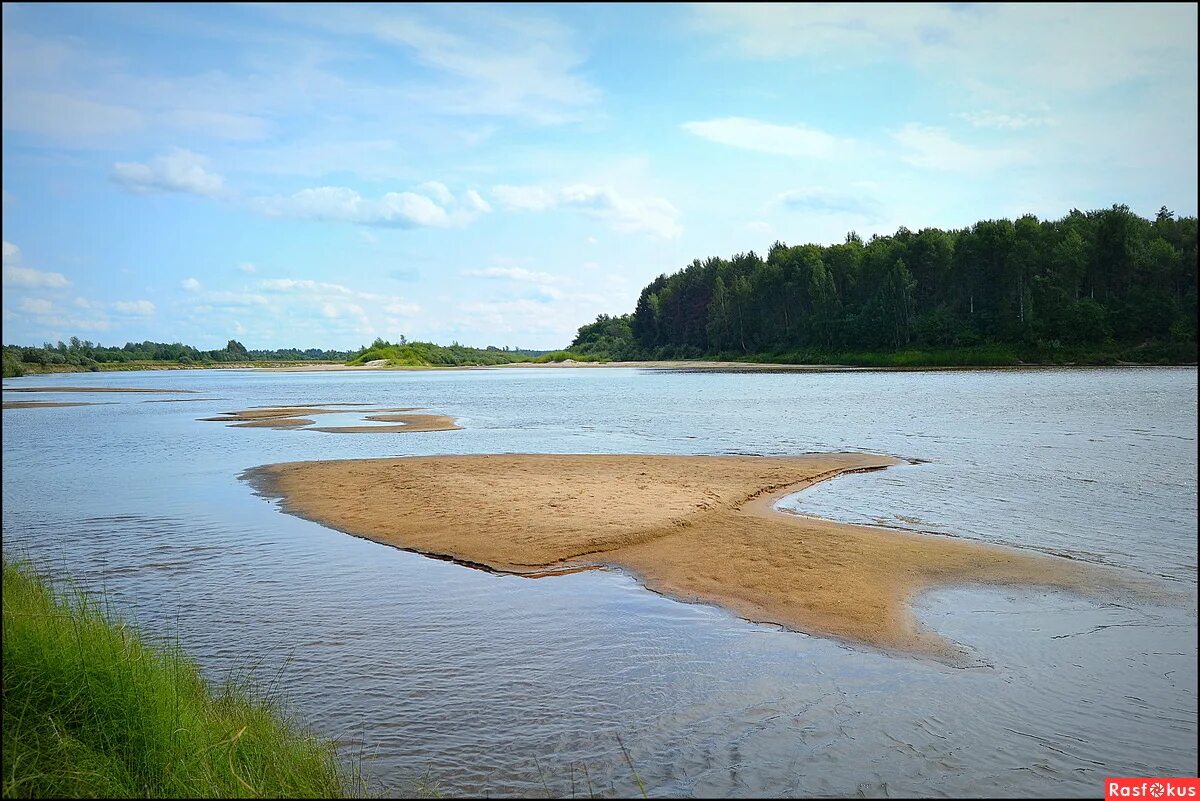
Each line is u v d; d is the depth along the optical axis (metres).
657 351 160.25
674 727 6.71
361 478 18.84
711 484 17.22
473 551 12.17
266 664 8.05
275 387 81.81
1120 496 15.66
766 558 11.35
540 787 5.86
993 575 10.53
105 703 6.02
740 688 7.41
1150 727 6.58
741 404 44.09
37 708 5.88
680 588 10.31
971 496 15.87
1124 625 8.80
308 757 6.05
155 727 5.98
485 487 16.81
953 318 103.12
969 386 56.00
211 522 14.77
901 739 6.46
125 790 5.43
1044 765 6.04
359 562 11.85
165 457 24.56
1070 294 92.81
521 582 10.76
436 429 32.75
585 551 12.01
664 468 19.55
